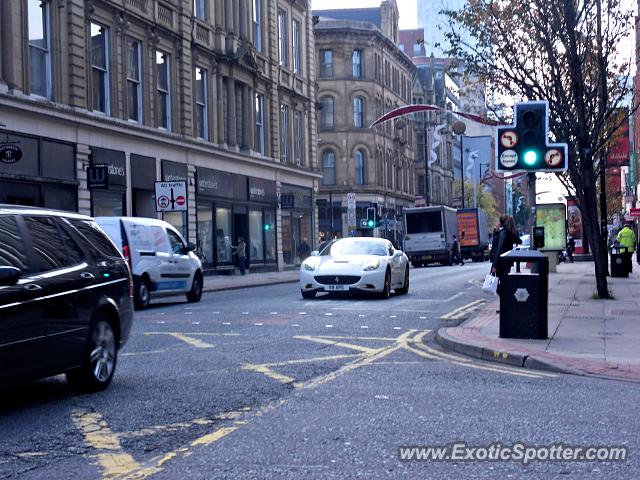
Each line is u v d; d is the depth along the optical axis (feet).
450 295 72.43
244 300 69.31
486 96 77.10
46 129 82.48
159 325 47.85
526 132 44.09
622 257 92.48
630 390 27.58
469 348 36.68
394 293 75.72
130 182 98.27
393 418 22.90
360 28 228.84
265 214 144.77
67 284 25.36
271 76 147.02
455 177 365.20
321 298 69.10
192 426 21.89
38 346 23.59
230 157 126.62
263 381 28.86
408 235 170.91
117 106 95.66
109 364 27.71
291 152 157.28
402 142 258.37
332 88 228.43
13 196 77.30
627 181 211.20
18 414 23.49
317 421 22.49
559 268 122.93
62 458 18.71
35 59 82.48
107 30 94.89
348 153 228.22
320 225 228.63
